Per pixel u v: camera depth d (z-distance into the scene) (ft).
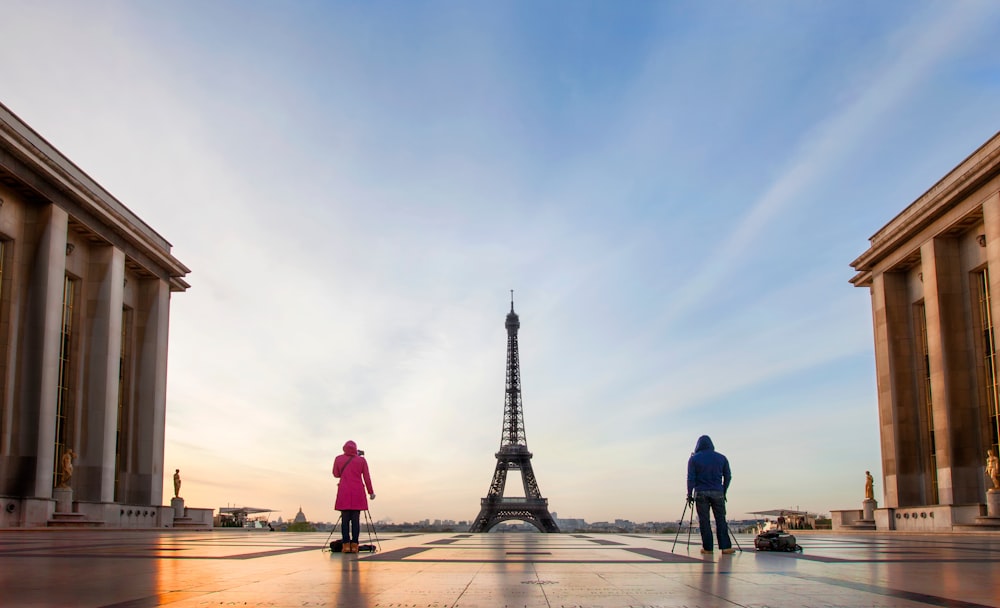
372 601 37.42
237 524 342.44
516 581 47.39
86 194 239.50
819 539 146.41
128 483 283.59
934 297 241.76
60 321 229.66
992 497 199.72
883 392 276.62
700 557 74.02
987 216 215.72
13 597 38.06
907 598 39.04
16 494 211.00
